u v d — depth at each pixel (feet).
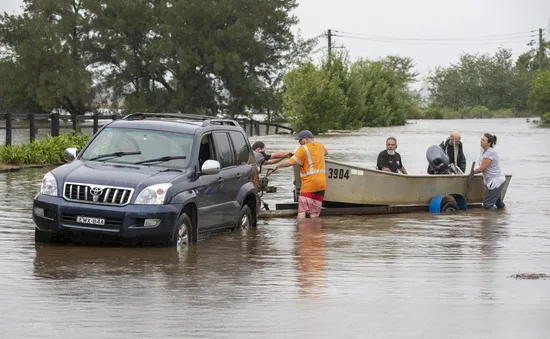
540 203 105.50
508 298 47.09
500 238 73.67
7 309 43.04
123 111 444.55
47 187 63.57
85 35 433.48
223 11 425.69
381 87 461.37
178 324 40.14
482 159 97.91
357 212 91.61
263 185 90.17
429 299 46.73
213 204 69.00
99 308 43.45
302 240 70.54
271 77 454.81
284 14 439.63
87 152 68.49
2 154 142.20
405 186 92.38
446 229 79.66
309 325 40.27
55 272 53.62
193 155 67.15
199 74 433.07
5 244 64.85
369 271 55.72
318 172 86.38
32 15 413.59
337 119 337.52
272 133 344.49
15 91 411.13
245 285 50.24
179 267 56.18
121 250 62.59
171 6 430.61
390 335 38.47
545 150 222.28
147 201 61.82
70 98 402.31
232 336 38.06
